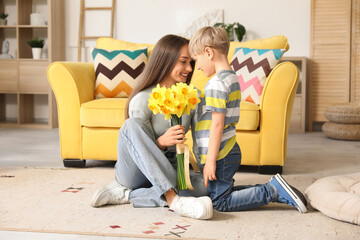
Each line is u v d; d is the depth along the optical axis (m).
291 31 4.99
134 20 5.20
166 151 1.95
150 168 1.80
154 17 5.16
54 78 2.88
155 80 1.96
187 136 2.77
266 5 5.00
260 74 3.00
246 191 1.91
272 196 1.91
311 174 2.79
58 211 1.94
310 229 1.72
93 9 5.23
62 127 2.91
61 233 1.67
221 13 5.03
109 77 3.19
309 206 2.02
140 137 1.83
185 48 1.94
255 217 1.86
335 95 4.87
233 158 1.89
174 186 1.83
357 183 2.08
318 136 4.57
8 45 5.20
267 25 5.01
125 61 3.24
